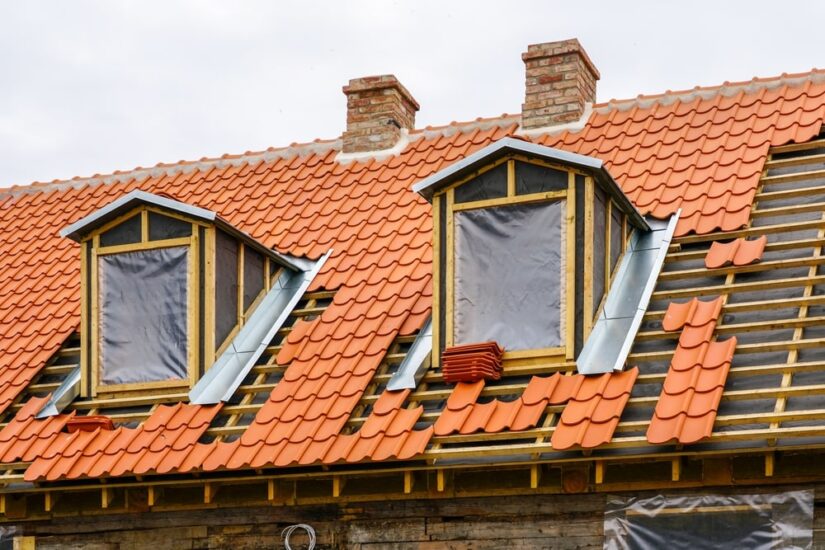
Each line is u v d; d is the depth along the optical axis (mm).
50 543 25031
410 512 22594
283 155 33156
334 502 23078
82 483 24234
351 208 29766
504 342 23625
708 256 24000
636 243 25062
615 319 23328
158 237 26297
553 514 21641
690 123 28312
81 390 26250
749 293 23125
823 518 20000
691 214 25328
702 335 22094
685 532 20688
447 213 24469
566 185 23750
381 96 32344
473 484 22125
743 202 25062
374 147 31969
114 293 26422
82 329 26453
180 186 33375
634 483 21109
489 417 22062
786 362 21219
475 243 24234
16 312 29656
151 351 25953
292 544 23266
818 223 23828
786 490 20203
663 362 22234
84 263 26734
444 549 22234
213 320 25719
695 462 20750
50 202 34844
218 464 23016
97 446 24516
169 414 24828
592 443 20594
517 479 21859
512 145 23984
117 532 24594
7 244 33156
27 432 25562
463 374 23047
